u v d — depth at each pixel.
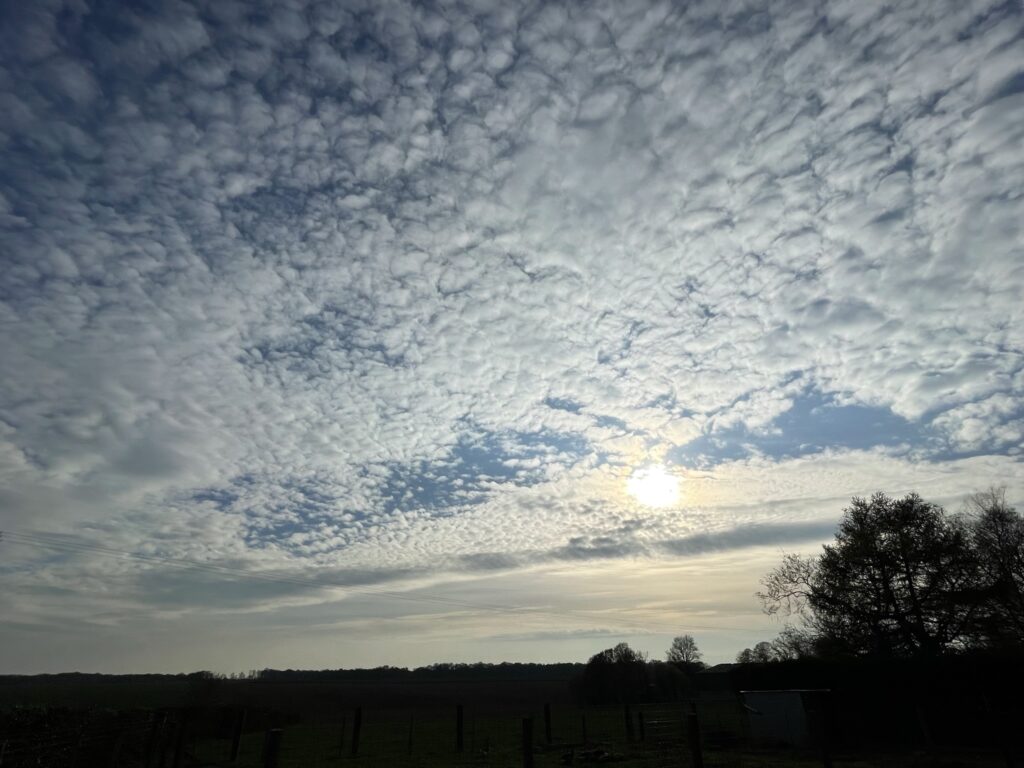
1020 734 27.20
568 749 31.55
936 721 28.94
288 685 94.38
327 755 31.03
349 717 62.59
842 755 25.98
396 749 34.09
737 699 32.75
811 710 29.94
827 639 39.22
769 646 74.94
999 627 34.16
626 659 78.69
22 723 19.06
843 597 37.78
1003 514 36.47
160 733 24.17
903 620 36.12
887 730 29.86
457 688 97.62
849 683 31.62
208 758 28.77
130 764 23.33
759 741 30.34
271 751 10.66
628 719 34.34
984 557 35.72
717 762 24.12
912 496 37.66
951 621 35.28
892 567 36.56
